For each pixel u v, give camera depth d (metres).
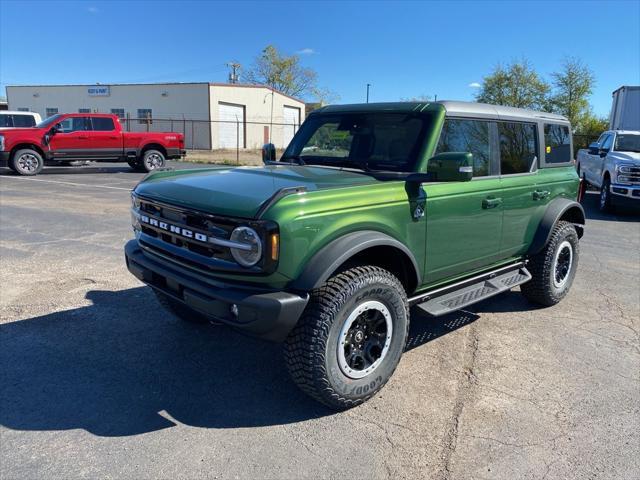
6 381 3.60
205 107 37.38
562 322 4.99
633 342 4.55
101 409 3.30
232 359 4.03
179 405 3.37
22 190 13.05
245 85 39.47
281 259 2.93
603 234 9.66
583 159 15.72
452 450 2.97
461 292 4.29
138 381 3.66
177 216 3.37
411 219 3.63
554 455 2.95
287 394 3.55
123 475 2.70
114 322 4.64
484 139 4.38
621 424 3.27
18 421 3.14
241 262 2.97
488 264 4.58
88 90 40.06
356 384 3.33
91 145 17.56
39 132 16.81
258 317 2.92
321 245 3.11
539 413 3.38
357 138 4.27
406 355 4.19
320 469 2.79
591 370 4.00
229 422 3.21
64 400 3.38
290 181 3.50
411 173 3.77
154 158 18.83
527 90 46.12
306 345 3.09
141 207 3.81
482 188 4.22
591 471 2.82
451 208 3.94
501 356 4.21
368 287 3.25
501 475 2.77
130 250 3.93
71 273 5.99
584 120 42.34
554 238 5.12
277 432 3.11
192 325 4.62
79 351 4.08
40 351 4.06
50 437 3.00
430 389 3.66
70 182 15.27
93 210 10.25
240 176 3.72
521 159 4.84
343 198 3.23
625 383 3.80
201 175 3.96
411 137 3.96
